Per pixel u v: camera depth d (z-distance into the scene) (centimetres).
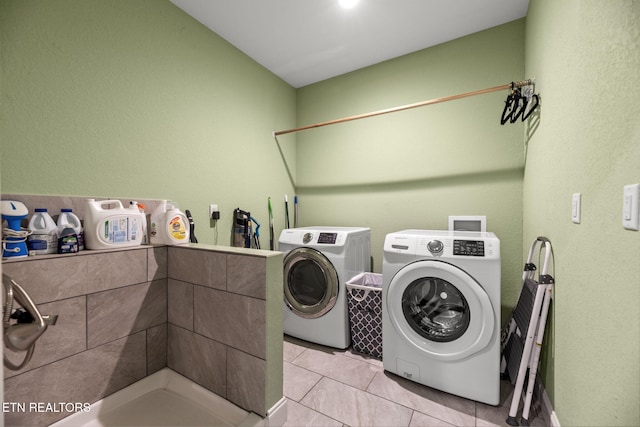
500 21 212
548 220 145
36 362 115
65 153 140
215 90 221
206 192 213
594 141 96
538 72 166
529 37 192
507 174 215
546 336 146
